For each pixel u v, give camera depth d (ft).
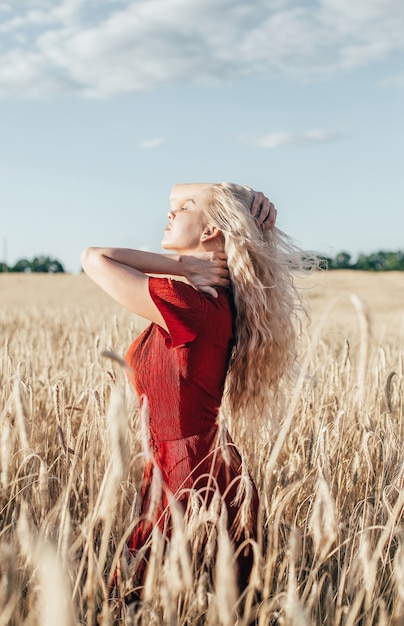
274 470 10.83
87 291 172.45
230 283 8.93
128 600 7.61
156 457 8.27
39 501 7.82
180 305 8.00
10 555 5.17
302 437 11.66
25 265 390.63
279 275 9.12
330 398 13.07
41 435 11.22
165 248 9.35
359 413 11.72
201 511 6.94
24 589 7.20
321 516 6.31
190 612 6.65
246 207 9.04
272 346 9.12
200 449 8.15
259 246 8.86
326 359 16.22
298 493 9.49
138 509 8.01
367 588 6.49
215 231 8.91
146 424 6.25
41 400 13.19
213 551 7.28
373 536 8.52
